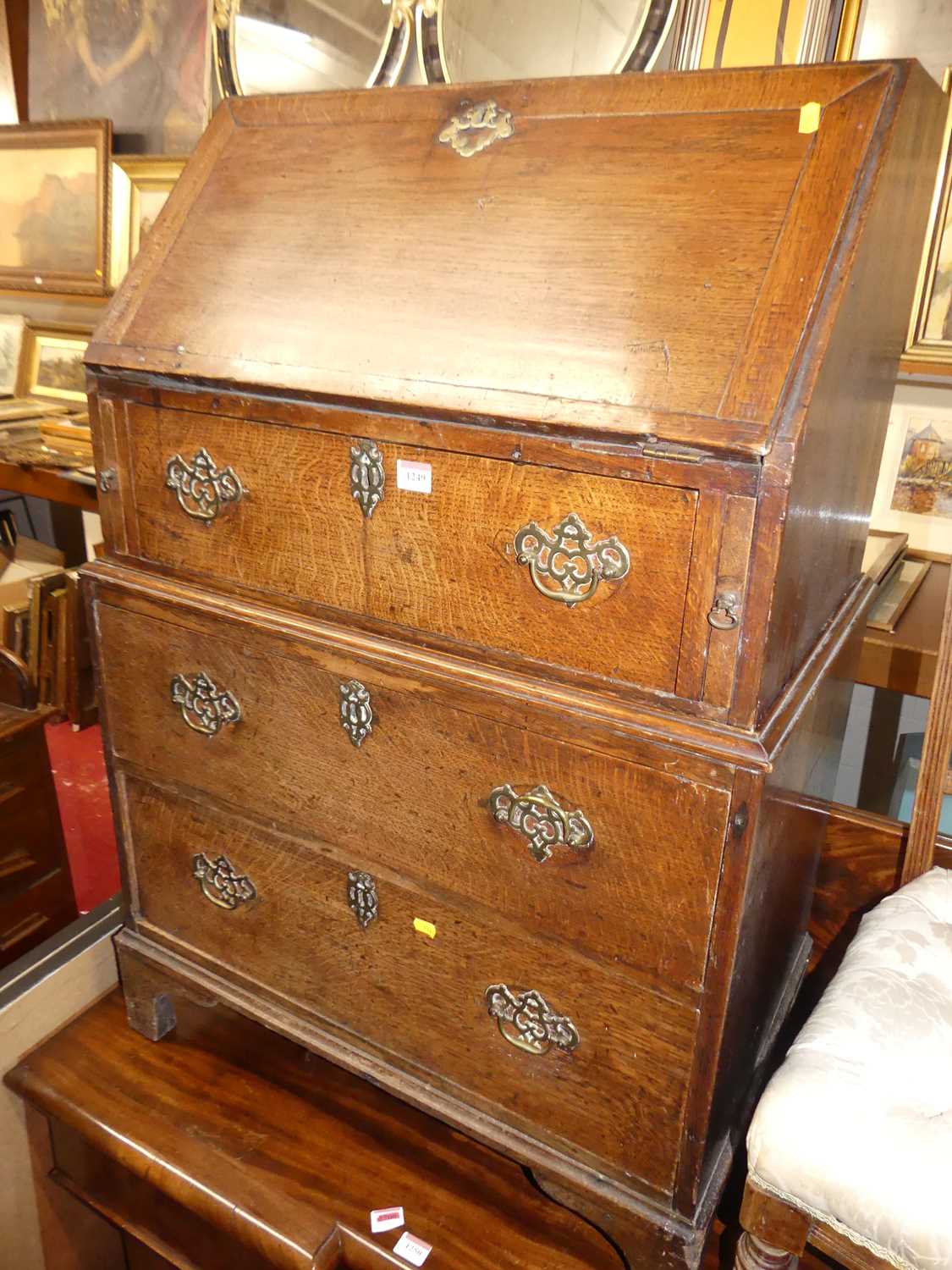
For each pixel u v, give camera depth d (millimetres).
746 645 854
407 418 953
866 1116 916
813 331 835
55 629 2672
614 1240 1133
